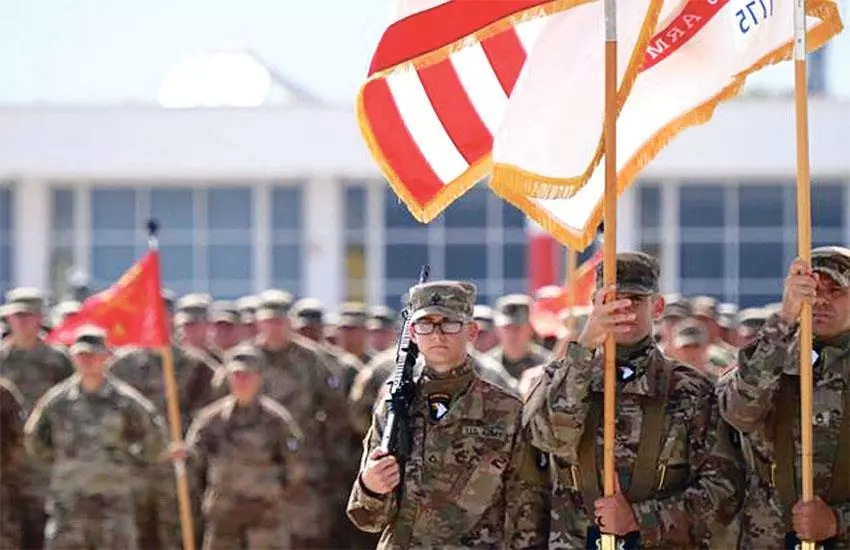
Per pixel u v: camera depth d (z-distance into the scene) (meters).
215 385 34.69
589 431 17.83
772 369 17.22
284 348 34.19
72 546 31.22
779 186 61.56
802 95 17.39
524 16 18.08
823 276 17.86
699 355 28.45
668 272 61.75
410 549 18.28
